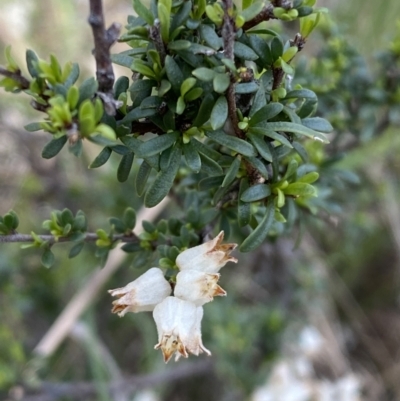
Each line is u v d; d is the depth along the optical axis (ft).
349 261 1.22
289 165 0.51
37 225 1.09
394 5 1.07
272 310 0.93
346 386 0.97
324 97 0.67
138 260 0.56
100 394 0.85
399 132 0.91
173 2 0.49
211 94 0.48
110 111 0.47
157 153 0.49
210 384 1.14
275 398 0.90
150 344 1.00
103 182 1.01
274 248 0.91
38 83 0.47
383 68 0.69
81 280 1.06
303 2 0.49
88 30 1.13
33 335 1.10
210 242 0.50
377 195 1.05
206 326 0.90
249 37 0.50
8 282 0.96
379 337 1.25
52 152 0.48
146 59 0.50
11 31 1.01
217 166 0.49
